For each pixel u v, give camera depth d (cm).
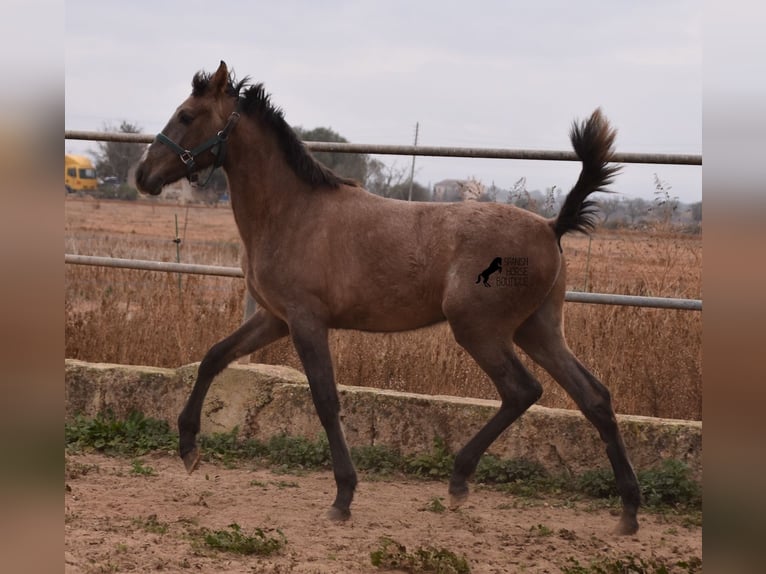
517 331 471
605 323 588
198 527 401
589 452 516
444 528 425
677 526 453
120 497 453
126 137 627
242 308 667
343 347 633
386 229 460
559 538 416
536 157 539
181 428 498
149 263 630
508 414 450
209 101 473
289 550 371
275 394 578
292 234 463
